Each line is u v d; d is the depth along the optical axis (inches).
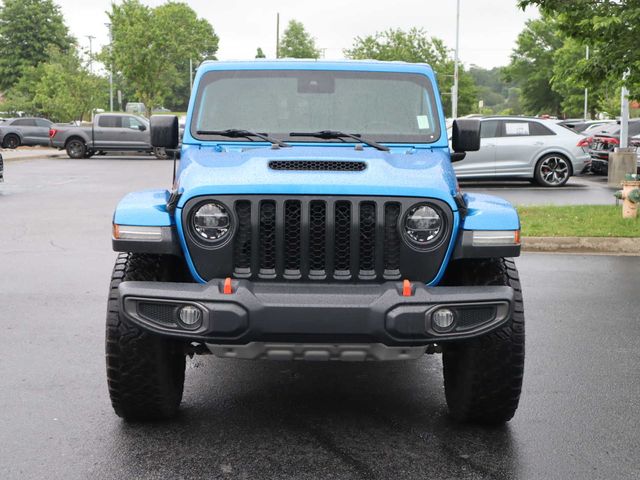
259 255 177.0
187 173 192.1
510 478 164.9
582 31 515.8
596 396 215.6
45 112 2340.1
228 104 228.7
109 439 184.4
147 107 2110.0
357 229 175.5
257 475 165.5
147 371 182.9
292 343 169.5
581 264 418.9
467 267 190.5
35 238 493.4
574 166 814.5
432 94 231.3
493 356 181.3
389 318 166.1
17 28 3649.1
